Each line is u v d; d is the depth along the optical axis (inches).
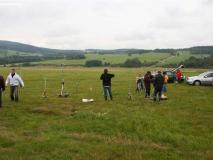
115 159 501.7
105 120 776.3
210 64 6067.9
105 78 1190.9
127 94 1418.6
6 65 7160.4
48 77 2746.1
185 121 815.1
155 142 618.2
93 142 594.6
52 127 708.7
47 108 970.1
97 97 1304.1
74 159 496.7
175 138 634.8
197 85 1903.3
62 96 1316.4
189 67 6008.9
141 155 523.2
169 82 2043.6
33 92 1496.1
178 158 517.0
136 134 657.6
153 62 7288.4
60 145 562.9
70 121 775.1
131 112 918.4
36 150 537.0
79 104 1091.9
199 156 533.3
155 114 894.4
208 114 923.4
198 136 668.7
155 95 1186.0
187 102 1165.7
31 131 671.8
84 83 2106.3
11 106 1013.8
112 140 608.7
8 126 727.1
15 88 1127.6
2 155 506.6
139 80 1552.7
